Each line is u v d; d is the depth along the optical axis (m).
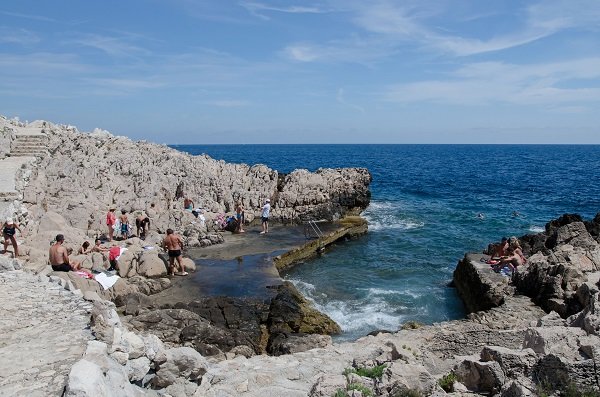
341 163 120.06
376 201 51.84
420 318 20.14
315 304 21.17
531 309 16.45
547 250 21.42
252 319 17.84
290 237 31.12
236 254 26.59
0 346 8.87
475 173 89.75
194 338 15.43
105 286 18.33
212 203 36.22
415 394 8.47
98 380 6.50
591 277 17.03
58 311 10.81
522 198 54.34
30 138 32.09
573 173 89.00
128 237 26.88
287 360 11.96
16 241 20.69
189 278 22.14
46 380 7.54
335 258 29.47
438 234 35.69
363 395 8.45
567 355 9.20
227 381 10.22
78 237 22.83
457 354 13.04
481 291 19.44
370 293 22.91
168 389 8.62
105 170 32.62
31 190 25.52
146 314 16.25
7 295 11.88
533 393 8.52
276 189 41.44
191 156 44.78
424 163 122.31
